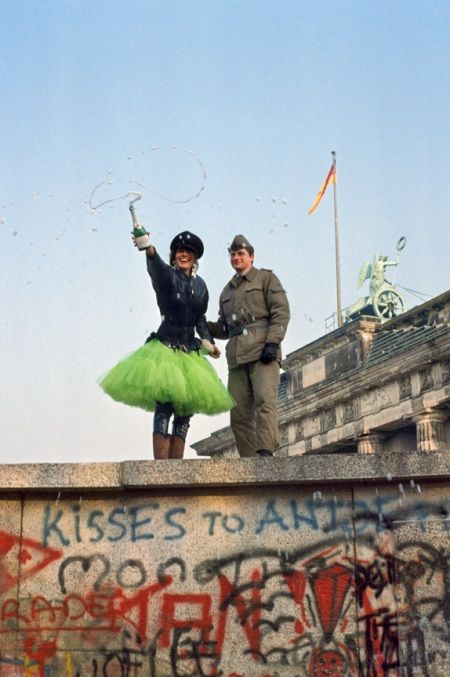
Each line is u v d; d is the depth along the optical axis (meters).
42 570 9.23
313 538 9.30
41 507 9.36
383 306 60.81
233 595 9.20
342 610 9.18
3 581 9.20
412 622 9.14
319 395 56.94
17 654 9.06
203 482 9.17
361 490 9.40
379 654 9.09
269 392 10.44
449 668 9.05
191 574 9.23
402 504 9.37
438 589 9.20
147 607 9.16
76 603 9.17
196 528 9.32
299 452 59.59
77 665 9.05
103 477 9.19
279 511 9.37
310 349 59.03
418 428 48.88
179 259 10.42
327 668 9.07
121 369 9.86
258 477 9.18
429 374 48.94
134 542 9.30
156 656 9.08
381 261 61.78
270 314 10.70
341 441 55.69
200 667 9.05
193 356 10.17
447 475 9.19
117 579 9.22
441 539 9.27
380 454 9.24
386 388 52.19
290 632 9.13
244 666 9.06
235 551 9.28
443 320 49.69
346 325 55.72
